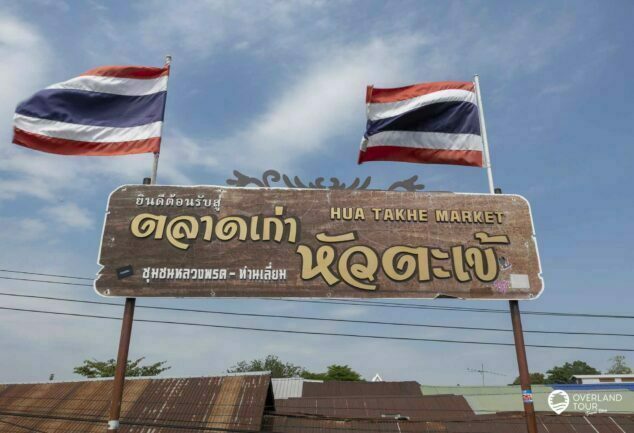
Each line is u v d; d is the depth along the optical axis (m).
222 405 17.72
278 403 24.11
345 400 24.39
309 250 10.87
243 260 10.73
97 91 12.00
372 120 12.06
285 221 11.10
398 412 23.08
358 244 10.96
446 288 10.64
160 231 10.86
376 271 10.75
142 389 19.30
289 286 10.57
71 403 19.06
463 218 11.27
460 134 12.13
